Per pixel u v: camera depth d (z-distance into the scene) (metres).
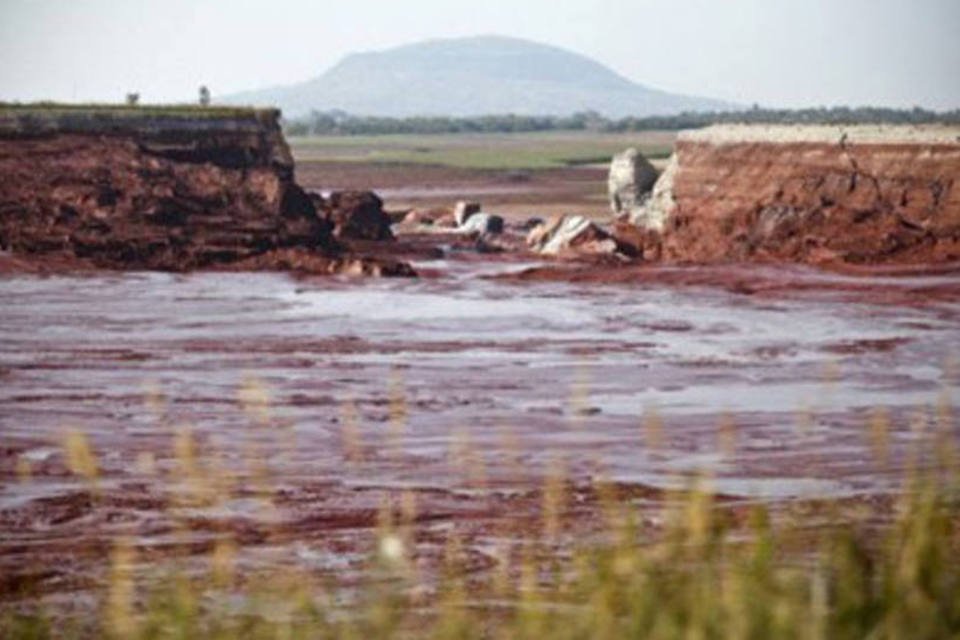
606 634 18.80
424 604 32.06
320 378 110.88
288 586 24.36
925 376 114.19
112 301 160.25
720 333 140.00
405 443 84.12
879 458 24.05
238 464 76.62
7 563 56.84
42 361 117.44
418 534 61.81
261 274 189.38
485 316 151.75
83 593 51.69
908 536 19.31
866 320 150.00
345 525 63.59
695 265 199.00
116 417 93.19
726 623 17.98
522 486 72.38
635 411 97.94
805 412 27.94
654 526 56.06
